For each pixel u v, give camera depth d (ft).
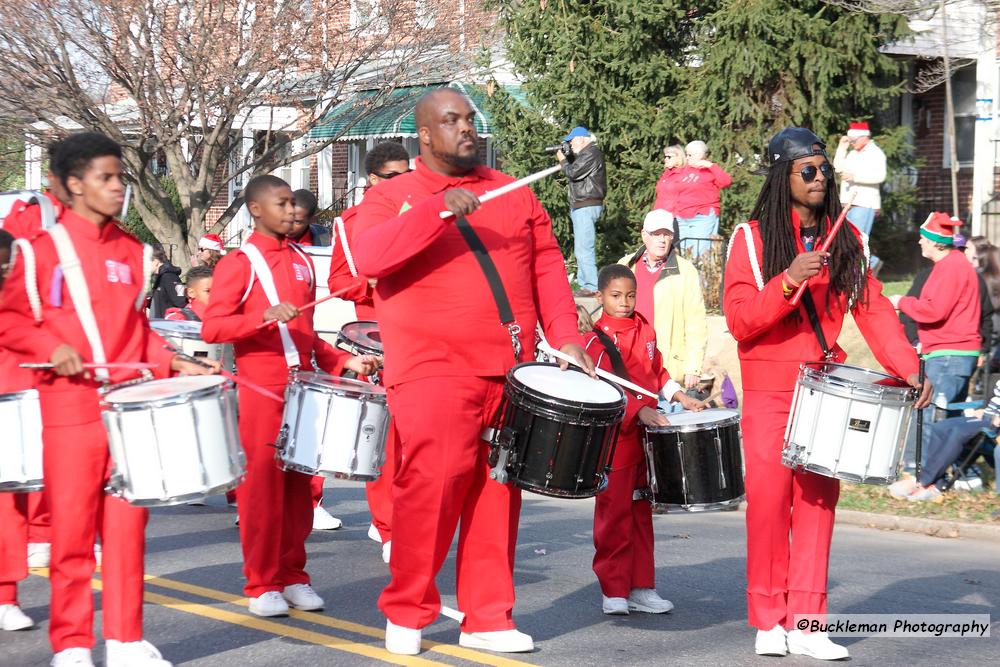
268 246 22.13
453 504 18.33
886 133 64.13
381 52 69.31
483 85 69.87
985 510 32.63
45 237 16.98
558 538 30.50
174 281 48.62
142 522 17.15
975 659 19.33
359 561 26.73
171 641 19.92
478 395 18.16
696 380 30.78
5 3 59.62
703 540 30.73
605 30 62.44
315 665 18.48
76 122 66.74
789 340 18.83
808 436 17.97
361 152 84.69
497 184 18.72
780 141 18.95
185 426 16.21
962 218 69.36
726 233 60.95
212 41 63.36
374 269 17.63
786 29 58.49
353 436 20.92
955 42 63.26
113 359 17.19
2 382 20.97
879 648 19.90
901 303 36.22
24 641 20.01
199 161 74.90
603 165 52.85
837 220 18.51
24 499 20.85
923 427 34.81
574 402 17.39
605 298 22.26
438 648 19.30
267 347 21.70
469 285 18.03
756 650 19.20
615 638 20.33
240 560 26.48
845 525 33.24
